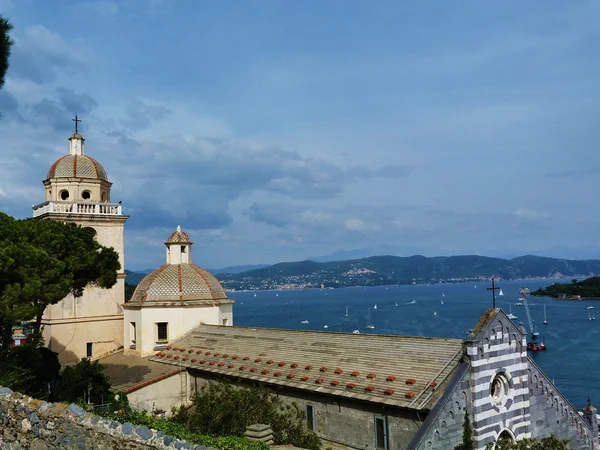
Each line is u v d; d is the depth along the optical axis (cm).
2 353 3766
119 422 2330
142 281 6294
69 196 6456
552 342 16125
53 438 2411
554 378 11125
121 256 6569
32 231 3953
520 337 3716
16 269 3528
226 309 6384
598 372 11581
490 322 3509
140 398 4822
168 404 4994
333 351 4300
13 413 2561
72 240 4169
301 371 4150
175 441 2177
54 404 2494
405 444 3300
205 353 5247
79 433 2348
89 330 6278
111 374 5350
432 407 3188
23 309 3469
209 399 3775
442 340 3788
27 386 3778
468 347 3409
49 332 6025
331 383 3791
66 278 3894
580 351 14400
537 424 3753
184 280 6141
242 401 3653
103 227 6444
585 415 4156
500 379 3612
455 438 3241
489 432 3409
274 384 4119
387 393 3431
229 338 5453
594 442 4122
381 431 3453
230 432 3356
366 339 4294
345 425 3659
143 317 5841
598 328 19250
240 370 4572
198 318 6088
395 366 3706
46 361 4853
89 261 4188
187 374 5159
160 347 5834
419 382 3416
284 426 3591
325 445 3688
